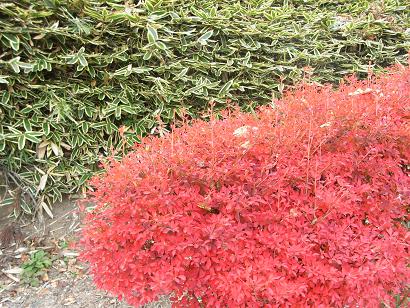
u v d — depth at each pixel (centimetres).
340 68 352
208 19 299
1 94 256
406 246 159
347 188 163
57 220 281
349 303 146
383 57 356
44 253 259
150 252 149
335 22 347
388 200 170
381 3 370
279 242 148
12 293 237
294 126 186
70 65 277
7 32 246
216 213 161
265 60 327
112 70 289
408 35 360
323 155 179
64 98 273
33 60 259
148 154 171
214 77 314
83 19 269
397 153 182
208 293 148
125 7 279
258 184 160
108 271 153
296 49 334
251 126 184
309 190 169
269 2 336
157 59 296
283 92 325
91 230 161
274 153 173
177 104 302
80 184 286
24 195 277
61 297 236
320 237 153
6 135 255
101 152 298
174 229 144
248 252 147
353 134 181
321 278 140
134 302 151
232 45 312
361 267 142
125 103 286
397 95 216
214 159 162
